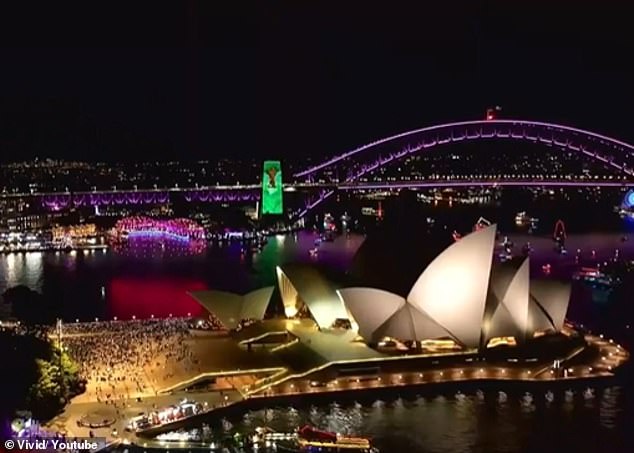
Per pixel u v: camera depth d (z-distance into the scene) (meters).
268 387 83.38
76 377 80.69
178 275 175.62
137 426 72.94
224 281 166.50
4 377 84.38
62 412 76.44
